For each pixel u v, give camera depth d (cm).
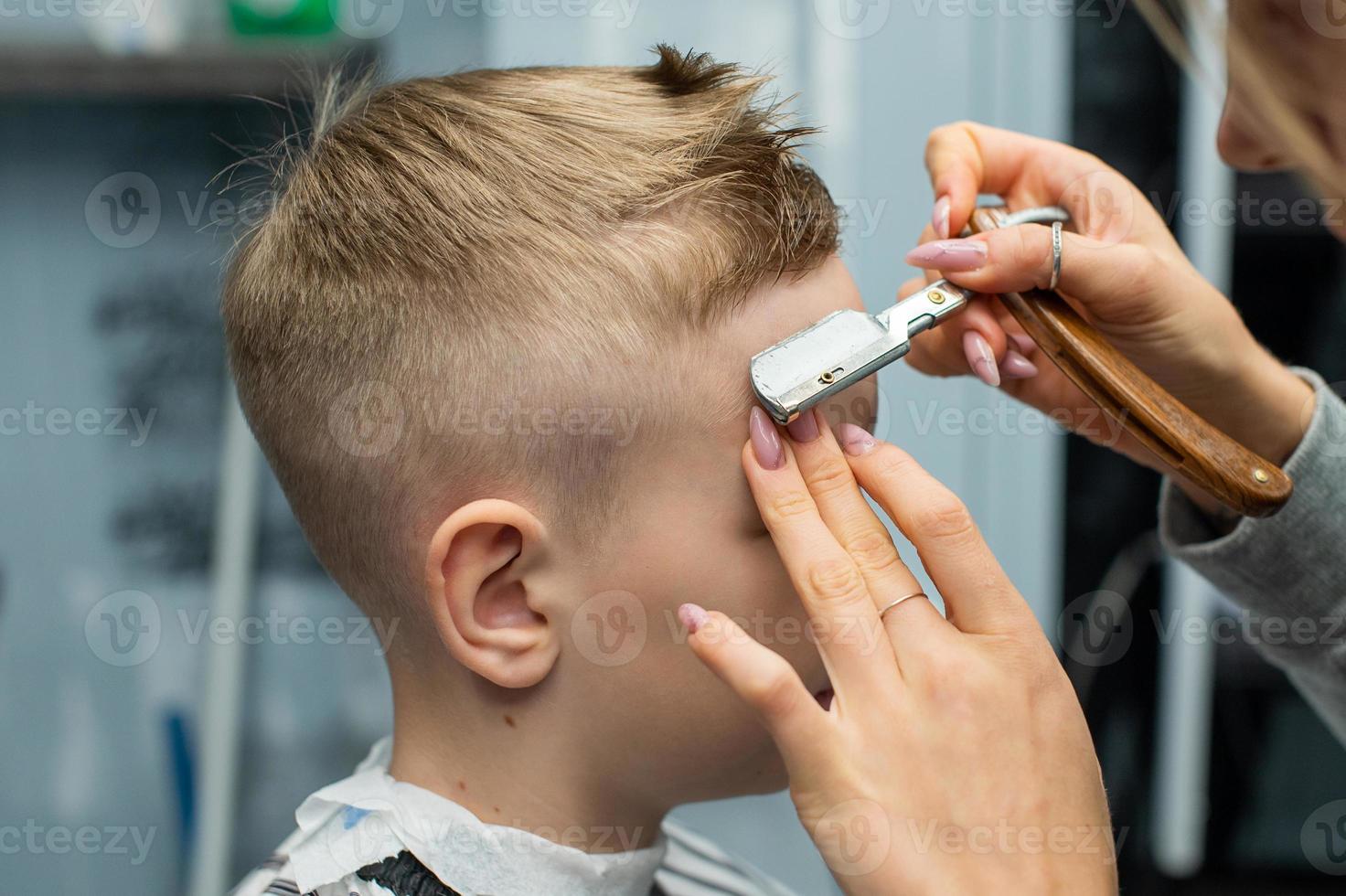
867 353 45
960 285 49
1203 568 61
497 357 46
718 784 52
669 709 49
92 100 115
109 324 119
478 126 49
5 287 117
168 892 122
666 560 47
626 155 48
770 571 48
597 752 50
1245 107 51
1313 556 57
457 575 46
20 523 120
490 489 47
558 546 47
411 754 52
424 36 112
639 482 46
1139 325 56
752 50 113
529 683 48
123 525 121
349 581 53
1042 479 117
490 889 48
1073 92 114
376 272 47
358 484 49
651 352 45
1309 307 119
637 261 46
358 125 51
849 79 113
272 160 61
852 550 44
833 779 39
